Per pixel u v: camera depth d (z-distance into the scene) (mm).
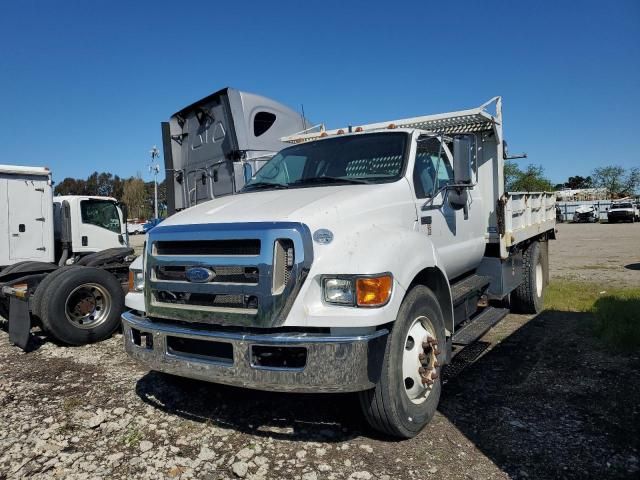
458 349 4980
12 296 6918
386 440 3814
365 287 3346
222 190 9766
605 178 65250
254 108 9625
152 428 4137
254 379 3348
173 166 11008
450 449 3654
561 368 5266
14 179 8469
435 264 4066
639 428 3873
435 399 4016
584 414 4145
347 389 3242
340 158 5008
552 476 3264
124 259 8039
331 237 3533
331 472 3381
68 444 3906
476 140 6270
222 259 3518
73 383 5324
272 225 3459
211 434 3996
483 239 6082
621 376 4957
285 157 5453
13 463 3641
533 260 7629
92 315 7051
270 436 3926
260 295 3359
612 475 3244
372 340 3322
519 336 6547
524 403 4414
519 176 43875
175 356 3721
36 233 8688
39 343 7102
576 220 45594
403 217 4336
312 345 3236
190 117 10648
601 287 9797
